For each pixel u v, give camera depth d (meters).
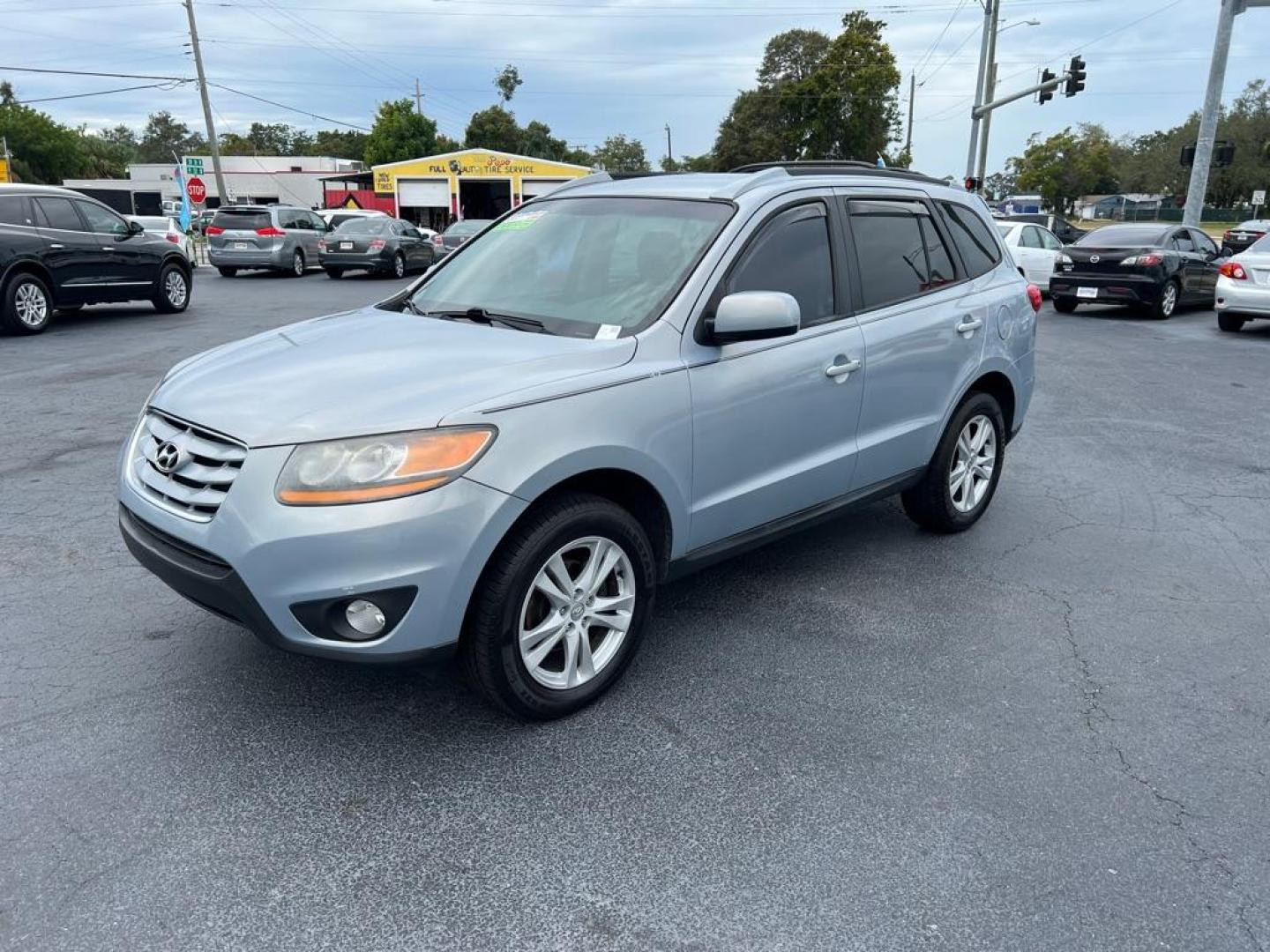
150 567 3.10
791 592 4.44
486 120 73.25
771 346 3.78
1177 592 4.52
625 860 2.63
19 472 6.12
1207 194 87.31
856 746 3.20
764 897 2.50
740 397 3.62
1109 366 10.92
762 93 63.47
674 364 3.41
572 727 3.28
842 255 4.22
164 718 3.27
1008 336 5.16
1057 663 3.80
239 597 2.80
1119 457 6.95
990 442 5.29
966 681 3.64
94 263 13.20
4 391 8.62
